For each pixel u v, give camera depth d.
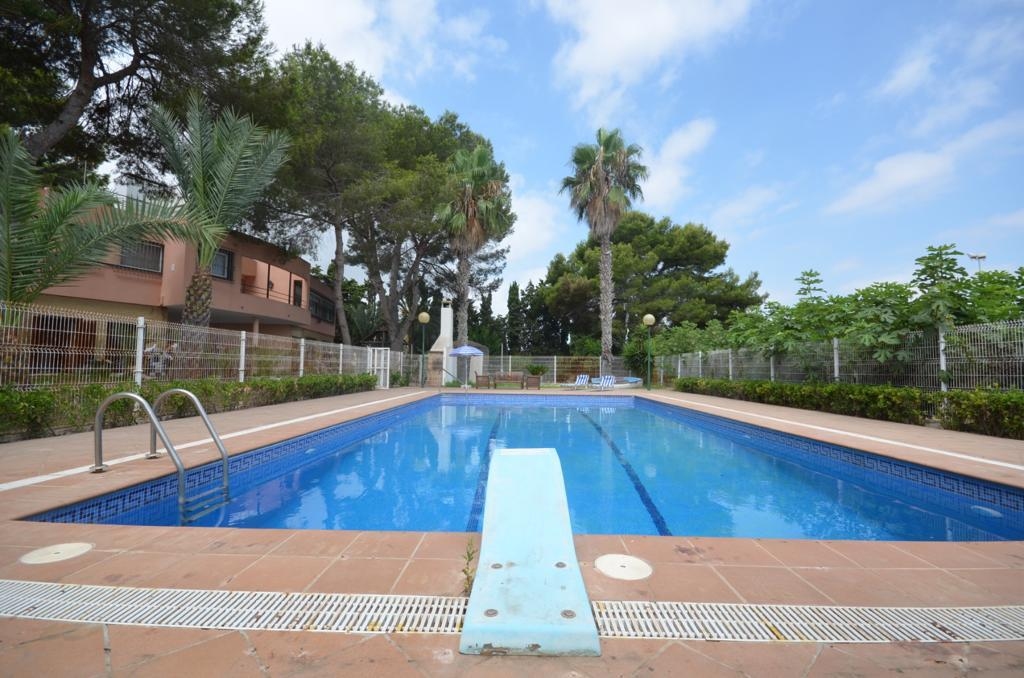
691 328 20.17
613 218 20.19
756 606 1.89
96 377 6.48
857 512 4.21
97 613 1.80
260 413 8.58
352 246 22.23
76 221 6.95
